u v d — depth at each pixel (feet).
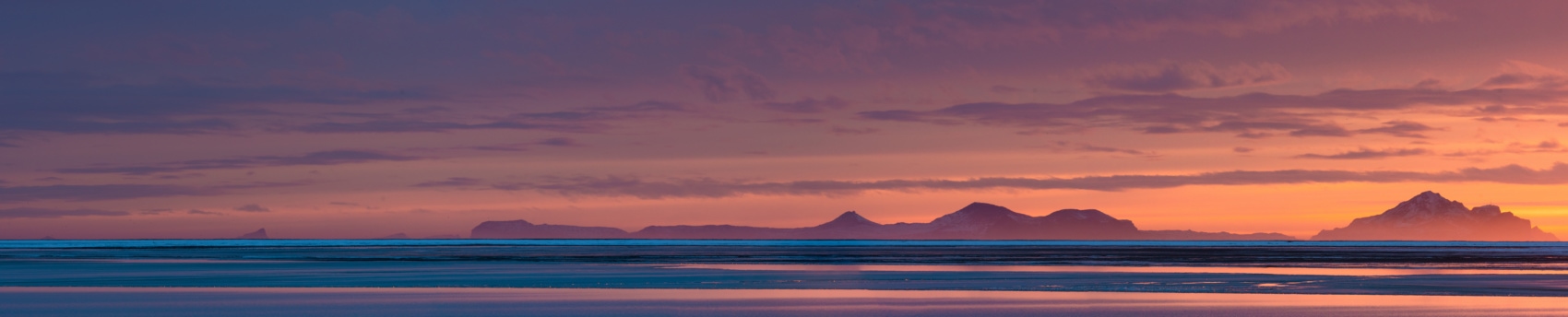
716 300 119.03
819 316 102.83
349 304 112.88
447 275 173.06
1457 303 113.70
